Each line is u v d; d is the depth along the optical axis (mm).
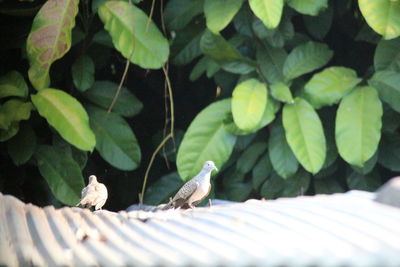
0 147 12367
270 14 11039
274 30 12266
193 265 5027
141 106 12828
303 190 12594
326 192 12711
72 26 11258
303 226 5680
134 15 11875
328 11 12766
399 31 11023
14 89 11664
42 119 12516
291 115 11648
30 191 12672
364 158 11117
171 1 12680
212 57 12266
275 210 6305
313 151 11398
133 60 11766
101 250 5559
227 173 13016
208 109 11945
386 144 12453
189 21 12633
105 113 12586
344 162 12930
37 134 12727
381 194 6461
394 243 5148
